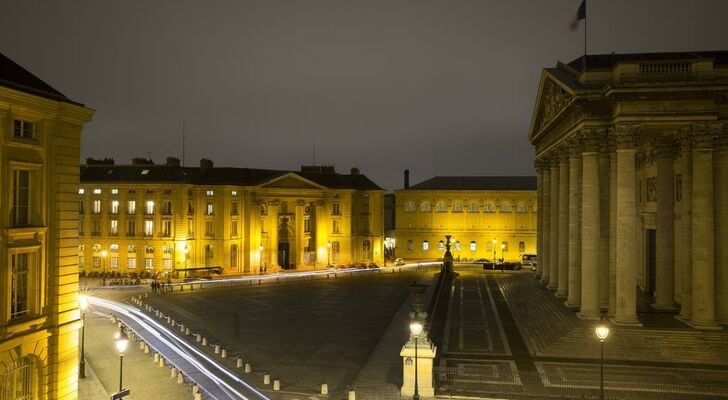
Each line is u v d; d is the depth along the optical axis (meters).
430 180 102.69
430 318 43.03
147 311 50.75
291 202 89.00
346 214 90.69
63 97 23.28
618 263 33.41
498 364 30.89
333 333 41.75
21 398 21.62
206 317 48.09
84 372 30.33
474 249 97.31
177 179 78.00
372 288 65.81
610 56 44.69
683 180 34.62
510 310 46.81
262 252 85.44
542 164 54.88
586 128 35.94
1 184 20.05
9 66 22.55
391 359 33.31
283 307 53.00
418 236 99.00
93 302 55.88
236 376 30.77
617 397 25.66
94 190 78.38
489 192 96.62
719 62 40.00
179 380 29.44
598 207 35.78
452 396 26.03
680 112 32.62
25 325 21.12
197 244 80.06
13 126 20.75
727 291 34.09
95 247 78.06
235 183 82.62
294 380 30.11
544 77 46.56
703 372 28.83
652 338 31.61
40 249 22.14
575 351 32.06
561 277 43.69
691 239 34.19
